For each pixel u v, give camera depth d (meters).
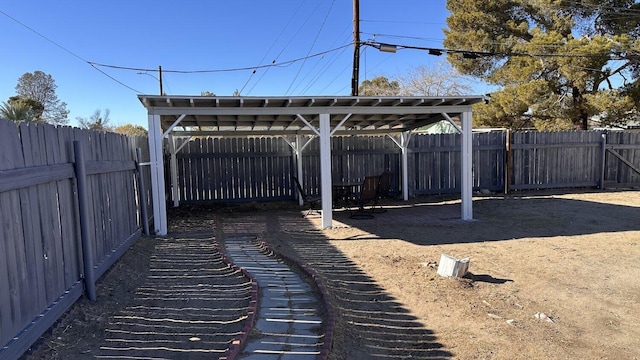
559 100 17.52
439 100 7.88
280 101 7.35
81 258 3.80
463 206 8.70
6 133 2.70
